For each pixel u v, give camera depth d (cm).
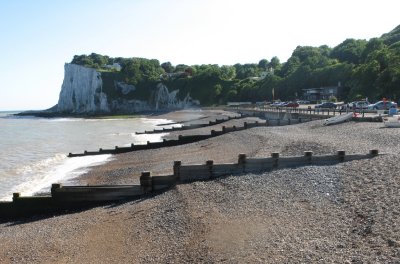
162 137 6419
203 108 16375
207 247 1323
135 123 12156
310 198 1655
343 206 1496
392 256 1027
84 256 1484
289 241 1257
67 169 3775
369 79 8900
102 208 2145
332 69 12238
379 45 12206
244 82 18450
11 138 8075
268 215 1534
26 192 2856
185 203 1828
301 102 10781
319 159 2208
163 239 1493
